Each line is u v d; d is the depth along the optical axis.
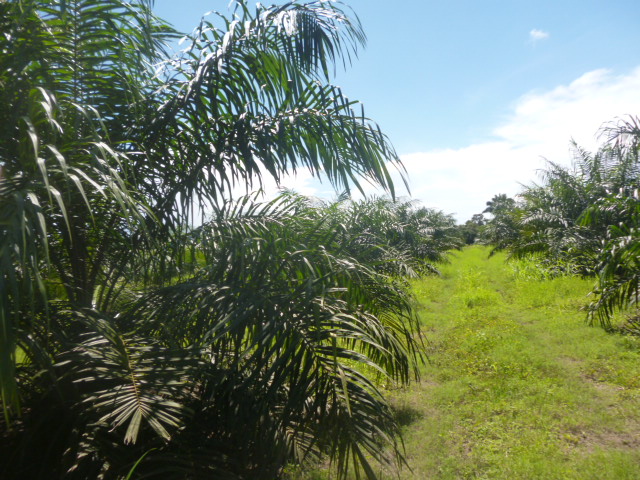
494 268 19.95
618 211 12.71
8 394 1.71
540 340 7.59
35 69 2.68
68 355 2.40
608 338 7.21
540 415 4.80
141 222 2.35
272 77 3.47
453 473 3.85
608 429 4.48
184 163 3.39
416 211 24.47
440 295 13.66
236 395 2.60
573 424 4.57
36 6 2.73
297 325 2.55
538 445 4.14
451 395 5.50
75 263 3.11
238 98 3.39
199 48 3.43
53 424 2.50
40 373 2.36
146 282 3.42
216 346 2.71
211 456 2.50
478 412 5.01
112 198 2.85
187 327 2.83
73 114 2.74
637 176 13.88
